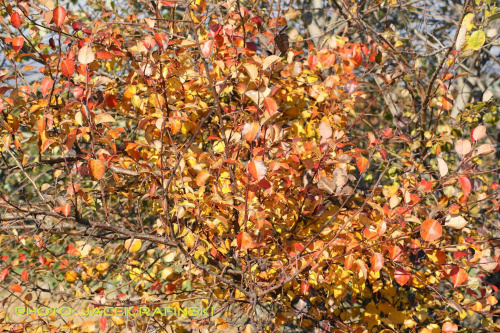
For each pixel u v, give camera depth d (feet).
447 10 14.88
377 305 8.83
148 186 9.46
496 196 8.32
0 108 7.05
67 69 6.36
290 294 8.27
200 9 8.71
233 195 6.53
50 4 7.08
